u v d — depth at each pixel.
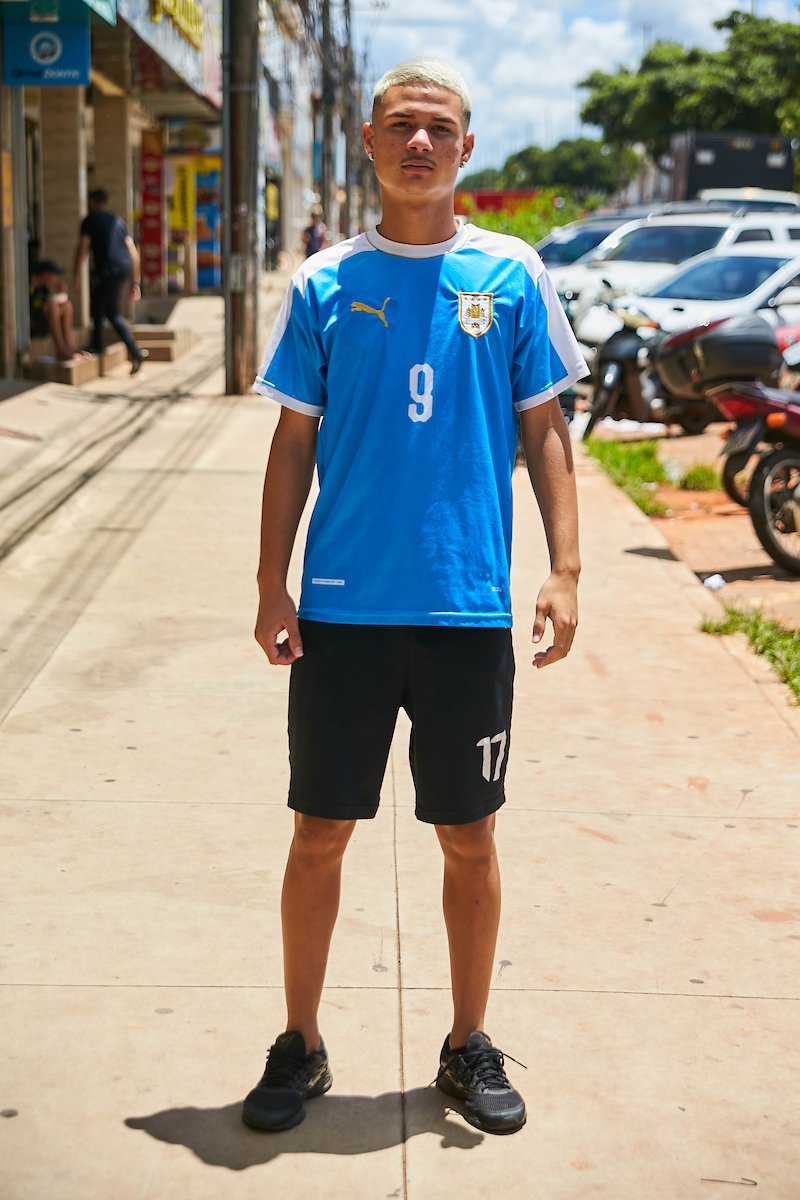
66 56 13.27
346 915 3.71
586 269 17.53
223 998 3.28
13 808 4.32
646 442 13.02
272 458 2.82
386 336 2.68
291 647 2.76
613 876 3.97
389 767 4.80
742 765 4.86
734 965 3.49
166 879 3.87
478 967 2.91
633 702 5.50
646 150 71.31
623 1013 3.26
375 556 2.72
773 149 31.19
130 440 11.09
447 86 2.65
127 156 20.30
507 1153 2.75
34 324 15.47
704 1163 2.73
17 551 7.48
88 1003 3.23
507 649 2.81
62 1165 2.68
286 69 39.03
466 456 2.72
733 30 61.62
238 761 4.76
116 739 4.93
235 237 13.95
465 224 2.82
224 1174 2.67
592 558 7.84
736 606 7.37
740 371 9.80
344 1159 2.73
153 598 6.72
